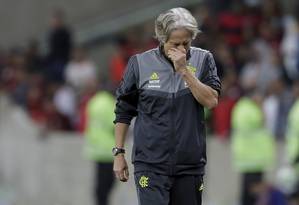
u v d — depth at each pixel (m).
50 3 66.19
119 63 52.19
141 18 61.44
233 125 43.94
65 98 51.50
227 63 47.56
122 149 19.50
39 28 66.38
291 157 38.12
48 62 56.34
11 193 52.19
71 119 51.25
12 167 52.94
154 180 18.86
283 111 43.22
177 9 18.55
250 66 47.72
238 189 43.47
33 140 51.19
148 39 54.84
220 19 51.94
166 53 18.69
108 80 54.25
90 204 47.38
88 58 59.84
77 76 53.25
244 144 40.28
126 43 54.31
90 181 47.38
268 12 52.38
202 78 18.86
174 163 18.75
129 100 19.31
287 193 37.81
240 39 51.16
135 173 19.09
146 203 18.89
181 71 18.36
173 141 18.73
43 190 50.66
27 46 63.34
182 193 18.86
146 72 18.92
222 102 44.50
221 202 44.09
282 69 47.25
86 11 64.94
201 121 18.94
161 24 18.45
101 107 41.38
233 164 43.78
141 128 18.95
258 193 39.00
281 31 50.81
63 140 49.31
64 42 56.22
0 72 58.50
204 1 57.22
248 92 43.41
